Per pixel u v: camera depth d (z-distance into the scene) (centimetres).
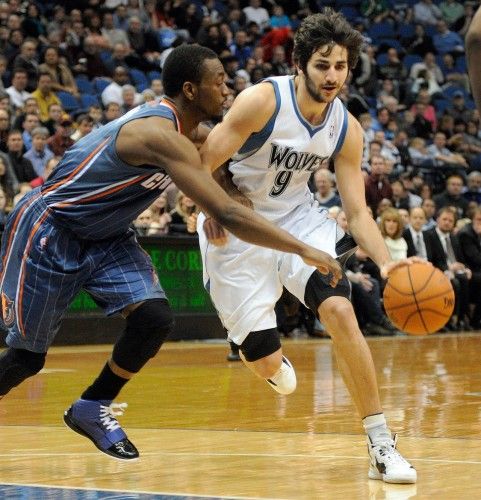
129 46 3653
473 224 3334
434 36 4819
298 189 997
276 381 1025
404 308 852
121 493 787
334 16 918
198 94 865
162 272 2658
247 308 984
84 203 870
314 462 941
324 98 920
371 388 893
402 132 3897
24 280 883
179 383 1700
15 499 766
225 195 820
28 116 2878
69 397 1496
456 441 1063
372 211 3209
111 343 2597
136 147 834
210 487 816
